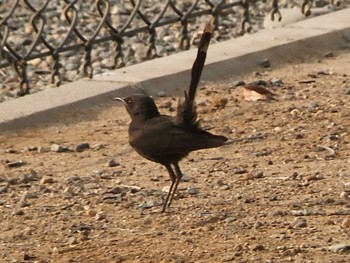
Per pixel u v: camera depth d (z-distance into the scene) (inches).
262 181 451.8
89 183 453.7
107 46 713.0
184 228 403.9
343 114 537.3
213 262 370.9
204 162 477.7
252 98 560.1
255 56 613.6
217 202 428.8
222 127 522.9
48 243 394.6
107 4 608.7
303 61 620.7
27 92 579.8
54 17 772.0
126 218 415.5
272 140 505.7
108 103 551.2
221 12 735.1
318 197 430.9
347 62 620.1
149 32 632.4
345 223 399.9
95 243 392.8
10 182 455.5
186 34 647.1
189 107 395.9
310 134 511.8
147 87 570.3
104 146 499.2
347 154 485.4
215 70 592.7
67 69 666.8
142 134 398.9
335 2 730.8
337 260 369.7
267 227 401.7
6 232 405.4
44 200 436.1
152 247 386.6
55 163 478.9
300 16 706.2
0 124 517.0
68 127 524.7
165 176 462.3
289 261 369.7
